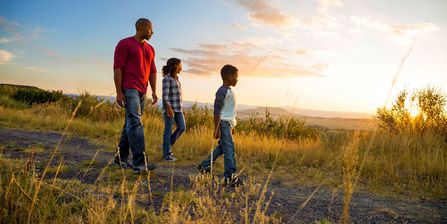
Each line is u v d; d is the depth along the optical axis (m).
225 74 4.36
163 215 2.75
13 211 2.45
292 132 10.02
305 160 6.29
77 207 2.76
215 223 2.38
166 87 5.87
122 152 4.80
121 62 4.33
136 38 4.50
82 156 5.65
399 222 3.28
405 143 7.08
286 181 4.91
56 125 9.76
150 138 8.09
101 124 10.44
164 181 4.16
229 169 4.16
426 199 4.25
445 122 9.06
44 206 2.52
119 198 3.18
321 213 3.35
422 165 5.64
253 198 3.62
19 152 5.47
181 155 6.33
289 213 3.23
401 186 4.81
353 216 3.35
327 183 4.86
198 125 9.69
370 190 4.56
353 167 1.58
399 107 9.70
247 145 7.36
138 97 4.45
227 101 4.32
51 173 4.13
